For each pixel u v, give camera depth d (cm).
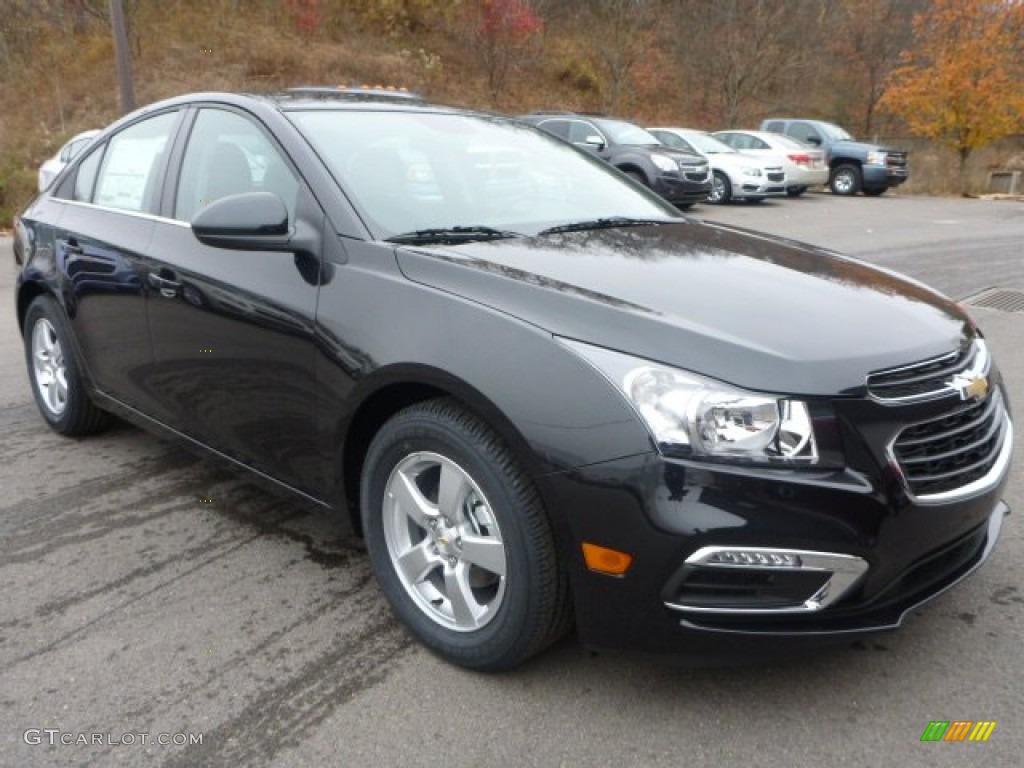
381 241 268
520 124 392
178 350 326
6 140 1770
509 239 287
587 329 219
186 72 2228
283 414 285
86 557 313
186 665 251
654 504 202
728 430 202
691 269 269
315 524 340
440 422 236
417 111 353
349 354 254
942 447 226
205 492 368
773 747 219
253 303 287
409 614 258
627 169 1536
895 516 210
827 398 207
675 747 219
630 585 209
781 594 209
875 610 220
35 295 432
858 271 294
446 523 245
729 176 1794
